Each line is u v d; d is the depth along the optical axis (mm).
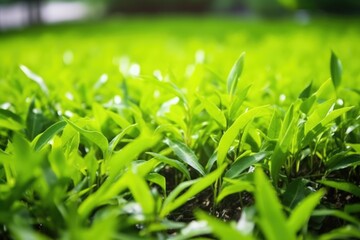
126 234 305
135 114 471
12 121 482
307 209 269
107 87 714
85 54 1342
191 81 543
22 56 1285
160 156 382
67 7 9953
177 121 470
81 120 418
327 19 3465
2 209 295
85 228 306
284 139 370
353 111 493
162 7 7031
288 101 600
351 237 347
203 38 2164
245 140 438
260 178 259
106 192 316
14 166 351
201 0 6957
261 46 1495
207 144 489
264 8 5473
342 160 414
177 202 311
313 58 1112
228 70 907
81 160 377
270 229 253
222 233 242
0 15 8188
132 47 1548
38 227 367
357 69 888
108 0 7250
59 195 308
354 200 439
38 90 672
